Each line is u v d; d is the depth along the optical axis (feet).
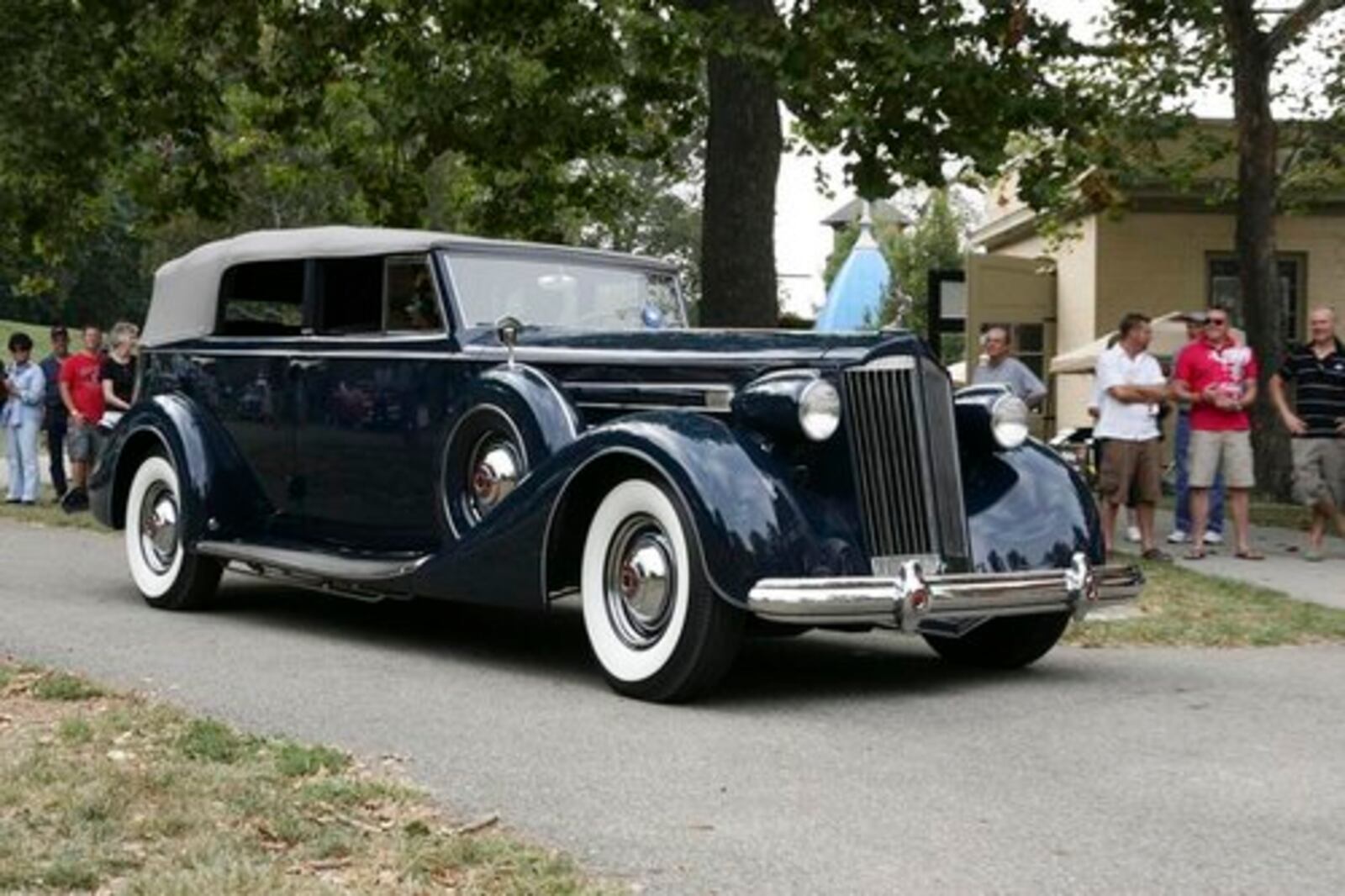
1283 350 64.08
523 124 58.49
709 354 24.22
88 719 19.45
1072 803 16.83
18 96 58.34
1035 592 23.21
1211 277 80.74
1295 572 40.91
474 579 24.68
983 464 25.07
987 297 82.99
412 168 62.64
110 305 265.95
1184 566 41.29
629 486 22.70
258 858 13.93
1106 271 80.18
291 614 31.17
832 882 13.93
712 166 48.70
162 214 63.31
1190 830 15.85
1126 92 60.59
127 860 13.80
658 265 30.42
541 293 28.30
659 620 22.41
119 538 45.91
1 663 23.50
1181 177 66.44
